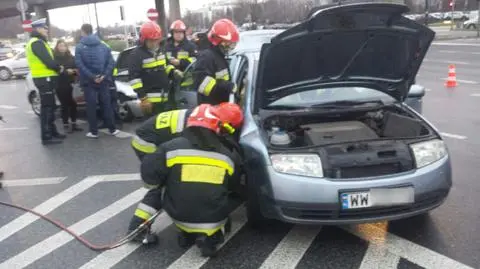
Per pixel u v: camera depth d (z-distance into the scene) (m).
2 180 6.13
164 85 6.69
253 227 4.16
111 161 6.71
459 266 3.39
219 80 4.70
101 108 8.24
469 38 30.48
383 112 4.41
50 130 7.99
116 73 9.34
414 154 3.62
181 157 3.47
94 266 3.73
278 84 4.21
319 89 4.65
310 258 3.64
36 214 4.87
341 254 3.66
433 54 20.91
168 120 3.93
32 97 10.78
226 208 3.60
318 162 3.54
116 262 3.77
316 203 3.47
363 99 4.61
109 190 5.50
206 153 3.47
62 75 8.39
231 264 3.62
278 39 3.69
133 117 9.42
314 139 3.90
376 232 3.97
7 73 21.80
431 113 8.70
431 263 3.45
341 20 3.75
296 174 3.53
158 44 6.70
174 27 8.05
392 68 4.34
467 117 8.20
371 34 3.96
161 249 3.93
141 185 5.61
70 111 8.80
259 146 3.71
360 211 3.50
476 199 4.54
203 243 3.58
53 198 5.34
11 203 5.25
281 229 4.14
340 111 4.34
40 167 6.63
